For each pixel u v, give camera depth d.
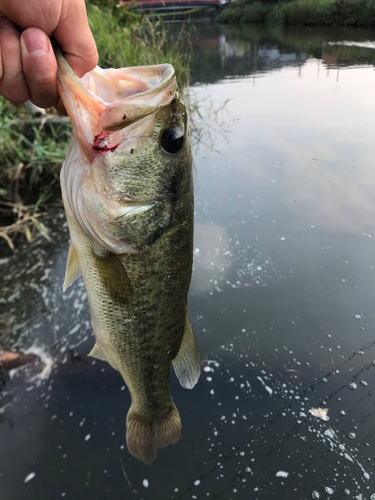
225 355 0.59
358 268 0.73
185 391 0.55
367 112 1.48
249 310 0.67
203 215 0.93
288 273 0.74
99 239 0.29
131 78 0.29
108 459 0.48
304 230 0.85
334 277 0.72
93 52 0.27
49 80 0.24
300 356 0.58
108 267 0.31
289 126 1.42
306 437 0.48
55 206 1.00
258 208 0.94
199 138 1.37
